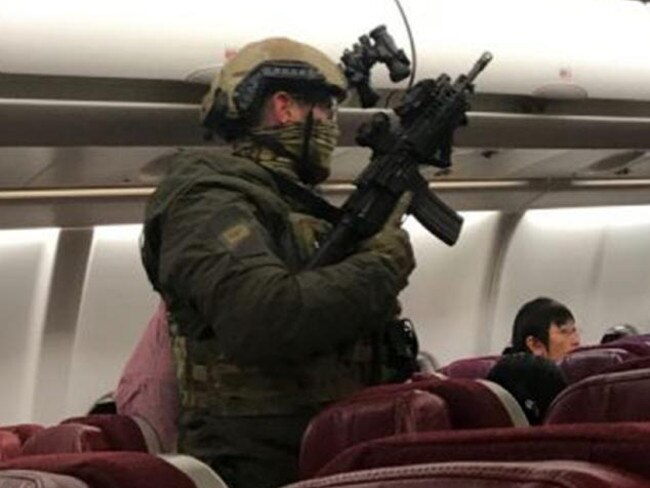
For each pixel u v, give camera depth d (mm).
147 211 2199
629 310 8438
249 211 2051
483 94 4645
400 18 4188
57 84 3611
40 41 3480
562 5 4773
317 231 2207
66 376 5707
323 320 1968
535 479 745
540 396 2555
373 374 2207
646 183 7461
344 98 2393
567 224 7785
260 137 2266
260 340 1953
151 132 3900
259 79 2264
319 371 2092
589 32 4863
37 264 5480
